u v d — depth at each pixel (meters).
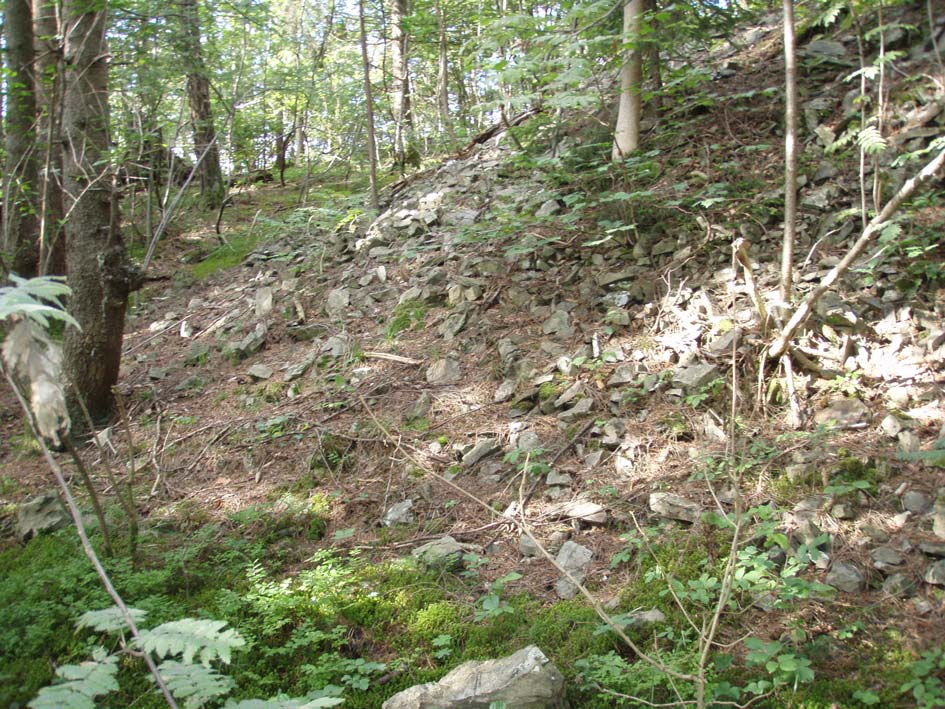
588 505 4.14
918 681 2.78
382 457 5.00
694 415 4.53
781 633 3.18
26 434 6.04
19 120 7.50
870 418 4.15
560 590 3.69
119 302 6.12
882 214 3.73
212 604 3.81
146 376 6.86
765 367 4.61
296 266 8.17
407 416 5.32
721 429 4.37
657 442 4.43
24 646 3.58
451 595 3.77
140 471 5.37
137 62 7.06
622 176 6.39
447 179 8.99
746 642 3.06
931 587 3.24
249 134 11.42
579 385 5.00
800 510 3.70
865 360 4.55
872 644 3.07
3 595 3.87
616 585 3.64
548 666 2.98
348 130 13.73
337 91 12.80
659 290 5.59
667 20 6.52
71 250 6.00
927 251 5.01
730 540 3.65
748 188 6.16
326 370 6.12
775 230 5.72
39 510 4.80
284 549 4.34
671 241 6.01
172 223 11.04
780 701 2.87
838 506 3.67
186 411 6.18
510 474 4.58
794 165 4.44
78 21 5.67
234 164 12.22
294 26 12.70
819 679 2.96
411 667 3.35
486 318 6.04
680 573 3.56
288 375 6.18
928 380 4.27
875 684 2.89
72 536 4.50
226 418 5.88
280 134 13.67
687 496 3.98
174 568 4.07
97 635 3.60
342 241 8.25
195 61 7.87
